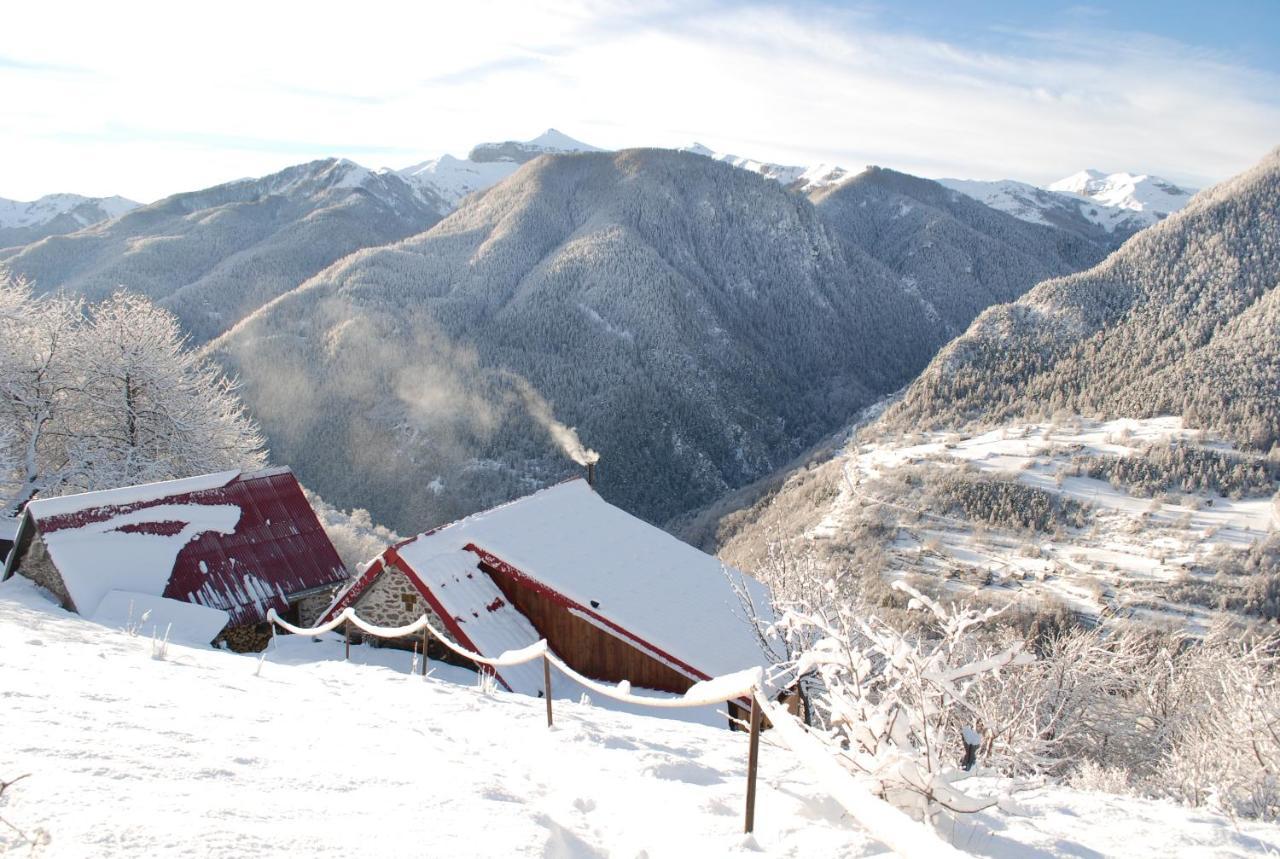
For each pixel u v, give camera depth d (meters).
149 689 6.23
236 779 3.84
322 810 3.50
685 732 8.67
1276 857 4.52
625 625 17.83
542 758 5.64
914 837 2.55
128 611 16.61
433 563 18.12
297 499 22.08
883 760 4.67
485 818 3.63
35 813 2.92
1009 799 5.18
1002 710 9.81
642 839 3.83
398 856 2.96
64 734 4.18
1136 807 5.59
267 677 8.91
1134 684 15.19
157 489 19.86
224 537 19.94
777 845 3.77
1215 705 10.80
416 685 9.23
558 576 18.88
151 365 29.44
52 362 28.06
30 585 17.80
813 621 5.99
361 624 11.46
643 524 24.36
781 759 7.06
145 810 3.10
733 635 18.73
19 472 26.86
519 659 7.54
